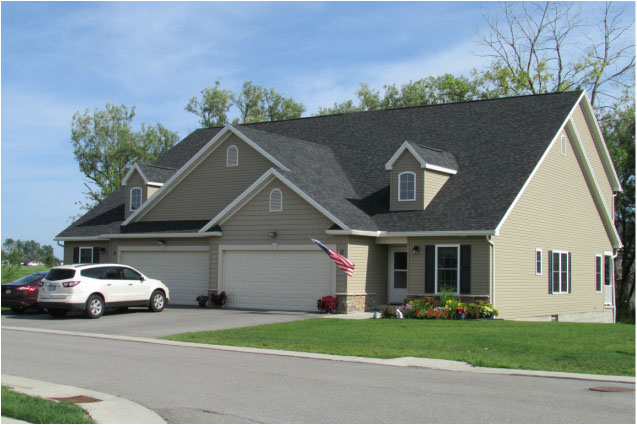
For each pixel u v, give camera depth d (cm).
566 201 2998
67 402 1005
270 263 2711
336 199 2688
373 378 1250
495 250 2450
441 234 2472
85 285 2408
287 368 1370
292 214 2652
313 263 2600
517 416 941
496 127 2991
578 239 3097
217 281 2830
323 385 1177
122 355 1558
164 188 3164
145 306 2591
